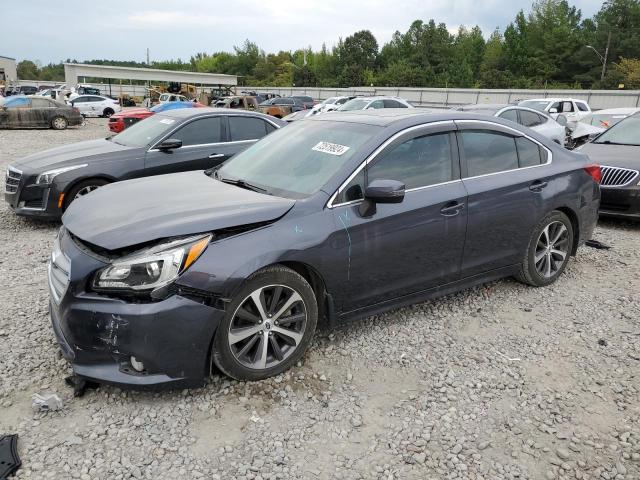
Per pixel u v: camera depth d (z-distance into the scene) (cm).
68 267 303
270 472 260
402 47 10894
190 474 257
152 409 303
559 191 474
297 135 435
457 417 306
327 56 11825
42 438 278
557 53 8188
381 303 383
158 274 286
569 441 289
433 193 393
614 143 827
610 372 357
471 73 8831
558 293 488
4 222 722
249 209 325
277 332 333
